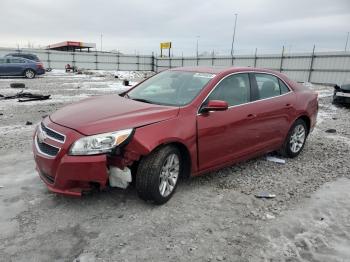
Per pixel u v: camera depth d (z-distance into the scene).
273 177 4.91
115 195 4.02
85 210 3.66
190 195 4.16
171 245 3.10
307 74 30.28
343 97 13.11
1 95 12.74
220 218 3.63
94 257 2.88
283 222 3.59
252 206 3.95
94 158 3.32
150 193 3.66
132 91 4.98
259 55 34.78
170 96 4.40
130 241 3.13
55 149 3.49
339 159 5.93
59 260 2.82
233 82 4.71
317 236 3.35
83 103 4.36
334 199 4.22
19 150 5.75
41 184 4.30
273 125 5.24
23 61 24.23
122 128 3.46
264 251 3.07
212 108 4.05
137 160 3.57
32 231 3.23
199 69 4.91
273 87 5.41
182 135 3.82
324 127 8.91
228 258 2.95
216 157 4.38
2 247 2.96
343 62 27.28
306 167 5.44
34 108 10.22
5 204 3.73
